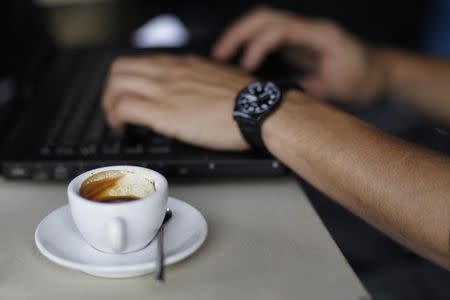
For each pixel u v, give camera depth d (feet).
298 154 1.78
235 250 1.44
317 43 3.23
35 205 1.71
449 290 2.46
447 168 1.56
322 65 3.27
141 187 1.44
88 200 1.30
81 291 1.27
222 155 1.92
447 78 3.34
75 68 2.68
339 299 1.23
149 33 3.76
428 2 6.09
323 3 6.20
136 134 2.06
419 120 3.42
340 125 1.82
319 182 1.76
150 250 1.37
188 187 1.85
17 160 1.83
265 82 2.09
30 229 1.56
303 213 1.66
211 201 1.74
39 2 3.78
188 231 1.45
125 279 1.32
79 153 1.89
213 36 3.48
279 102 1.95
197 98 2.11
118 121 2.11
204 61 2.51
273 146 1.86
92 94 2.38
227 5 5.60
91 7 4.11
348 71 3.25
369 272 2.55
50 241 1.38
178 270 1.35
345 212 2.87
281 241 1.49
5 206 1.71
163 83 2.27
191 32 4.16
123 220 1.29
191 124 1.98
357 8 6.19
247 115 1.88
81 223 1.33
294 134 1.81
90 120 2.14
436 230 1.45
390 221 1.55
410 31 6.19
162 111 2.06
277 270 1.35
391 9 6.20
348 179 1.63
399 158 1.62
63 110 2.23
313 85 3.19
